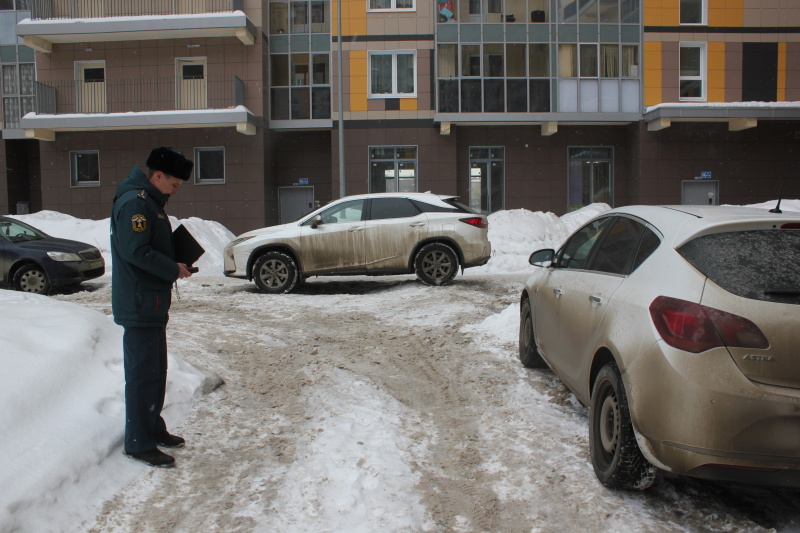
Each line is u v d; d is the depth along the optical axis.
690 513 3.41
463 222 11.54
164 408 4.58
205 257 17.20
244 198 24.45
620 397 3.47
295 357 6.38
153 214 3.70
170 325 7.63
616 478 3.51
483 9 24.08
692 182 24.36
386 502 3.46
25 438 3.45
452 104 24.03
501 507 3.46
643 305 3.41
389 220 11.52
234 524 3.23
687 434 3.05
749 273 3.18
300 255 11.36
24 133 25.55
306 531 3.17
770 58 24.42
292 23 25.48
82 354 4.47
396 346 6.95
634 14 24.11
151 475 3.73
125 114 23.53
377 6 24.69
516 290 11.47
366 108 24.66
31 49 25.69
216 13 23.23
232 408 4.89
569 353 4.50
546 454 4.12
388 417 4.75
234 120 23.16
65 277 11.63
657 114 23.31
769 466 2.97
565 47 24.12
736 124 23.80
